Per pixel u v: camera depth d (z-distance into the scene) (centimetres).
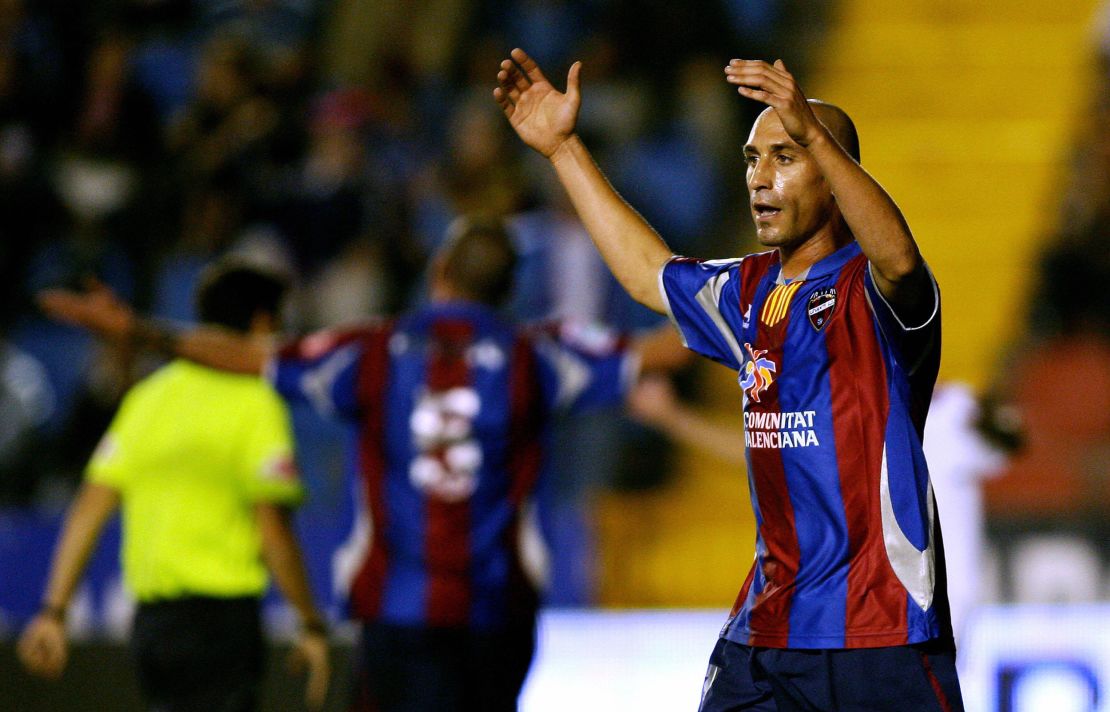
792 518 1079
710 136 3681
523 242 2984
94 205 3347
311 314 3222
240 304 1783
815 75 4091
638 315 3002
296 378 1568
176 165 3369
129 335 1559
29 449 2928
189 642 1728
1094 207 3469
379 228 3288
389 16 4081
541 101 1221
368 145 3444
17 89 3509
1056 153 3922
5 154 3306
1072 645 2389
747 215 3628
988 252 3753
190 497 1731
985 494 2830
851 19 4206
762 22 4128
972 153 3934
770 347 1083
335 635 2380
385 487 1551
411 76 3753
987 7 4216
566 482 2853
